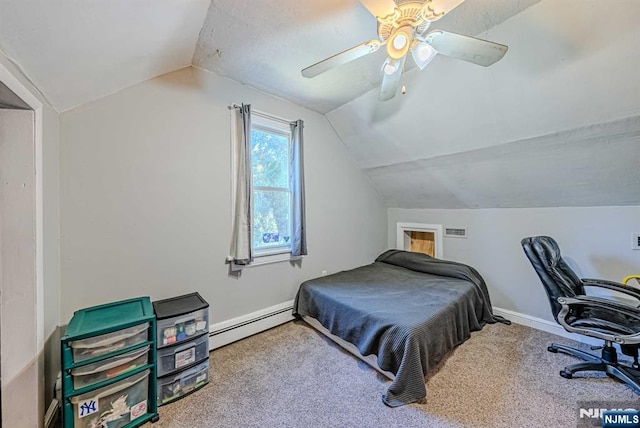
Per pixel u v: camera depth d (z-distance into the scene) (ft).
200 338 5.80
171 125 6.55
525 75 5.84
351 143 10.68
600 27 4.63
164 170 6.47
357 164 11.51
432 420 4.86
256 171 8.31
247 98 7.91
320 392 5.61
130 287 6.03
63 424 4.10
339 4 4.67
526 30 5.17
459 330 7.30
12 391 3.95
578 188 7.38
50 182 4.73
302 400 5.38
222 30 5.37
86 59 4.15
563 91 5.70
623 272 7.09
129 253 6.00
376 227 12.62
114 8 3.40
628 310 5.28
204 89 7.08
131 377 4.69
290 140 9.05
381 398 5.43
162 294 6.49
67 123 5.20
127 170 5.94
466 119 7.40
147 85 6.18
